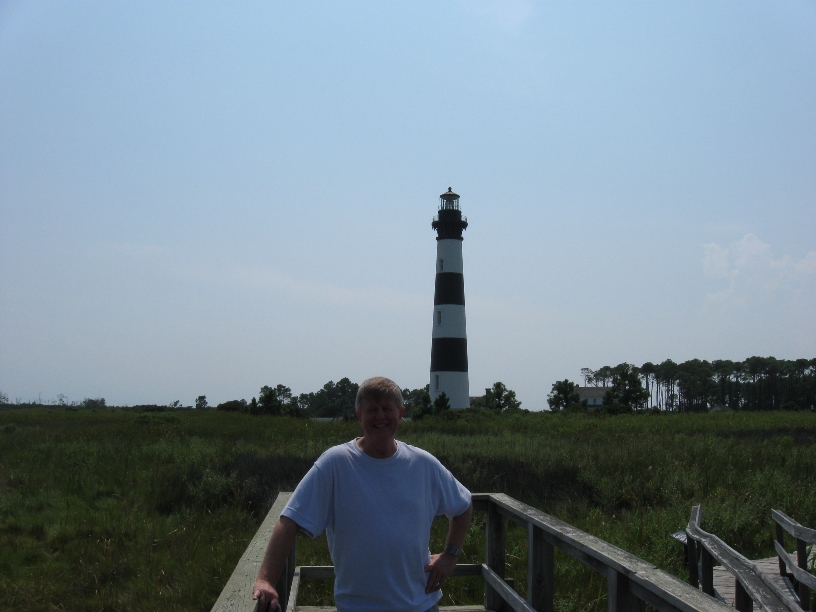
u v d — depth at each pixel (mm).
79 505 11797
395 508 3475
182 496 12305
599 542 3547
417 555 3535
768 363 110562
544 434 21625
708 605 2484
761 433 23859
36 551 9391
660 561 7816
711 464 14188
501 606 5176
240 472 13281
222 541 9766
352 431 21641
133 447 17984
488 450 15133
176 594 7844
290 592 5219
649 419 31469
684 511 10039
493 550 5289
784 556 6449
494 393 52031
